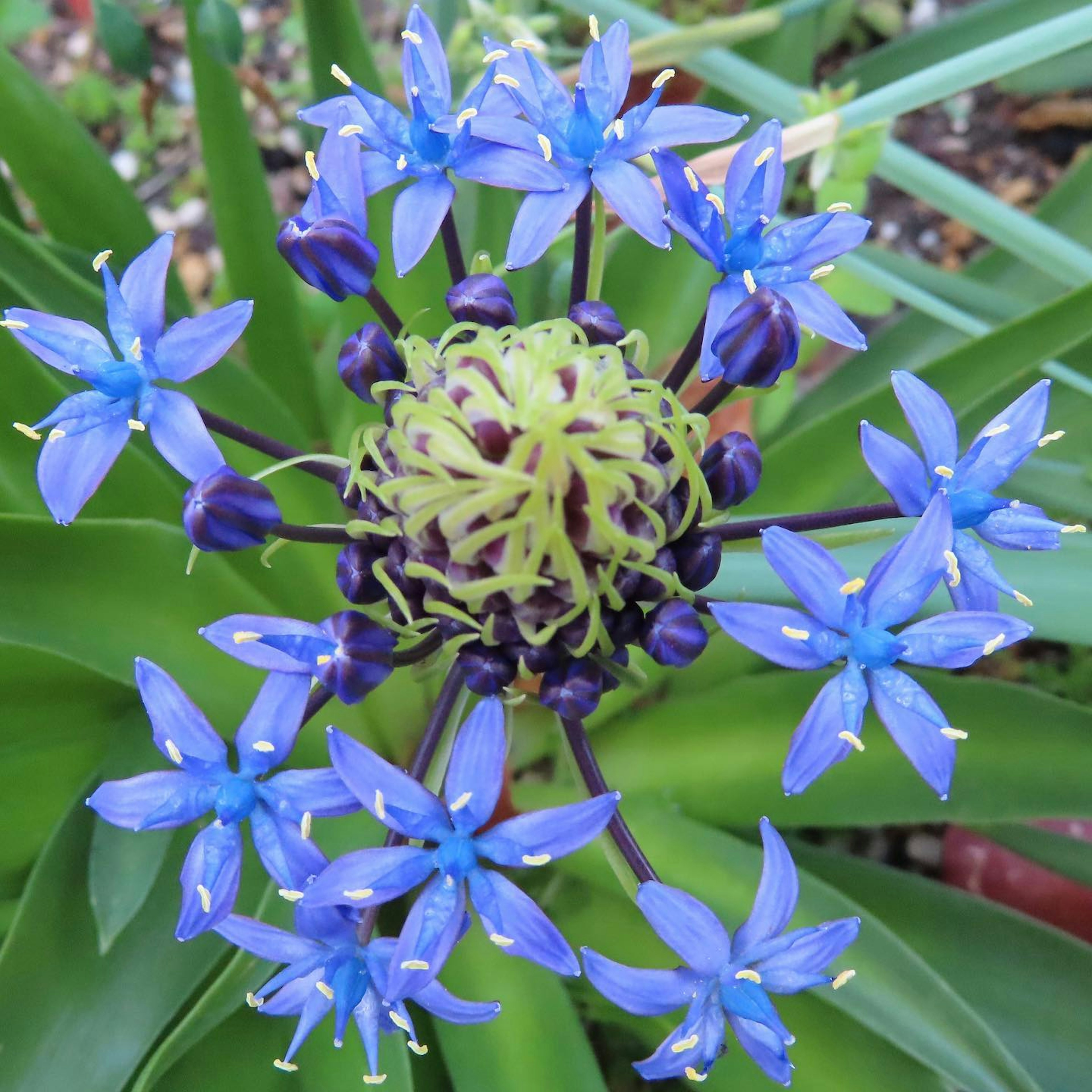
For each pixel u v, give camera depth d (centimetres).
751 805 16
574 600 9
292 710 10
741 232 11
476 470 9
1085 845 16
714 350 10
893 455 10
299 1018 14
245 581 15
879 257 19
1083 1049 15
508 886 9
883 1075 14
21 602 13
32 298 14
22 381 14
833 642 9
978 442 10
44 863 13
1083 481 17
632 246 18
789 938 10
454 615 10
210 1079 14
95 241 18
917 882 16
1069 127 26
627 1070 19
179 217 27
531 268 18
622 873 10
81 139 17
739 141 18
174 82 28
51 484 10
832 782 15
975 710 15
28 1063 13
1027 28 20
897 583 9
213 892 10
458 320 11
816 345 18
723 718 16
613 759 16
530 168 10
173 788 10
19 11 20
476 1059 14
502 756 9
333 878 9
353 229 10
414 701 16
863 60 22
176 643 14
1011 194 26
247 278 17
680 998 10
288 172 27
